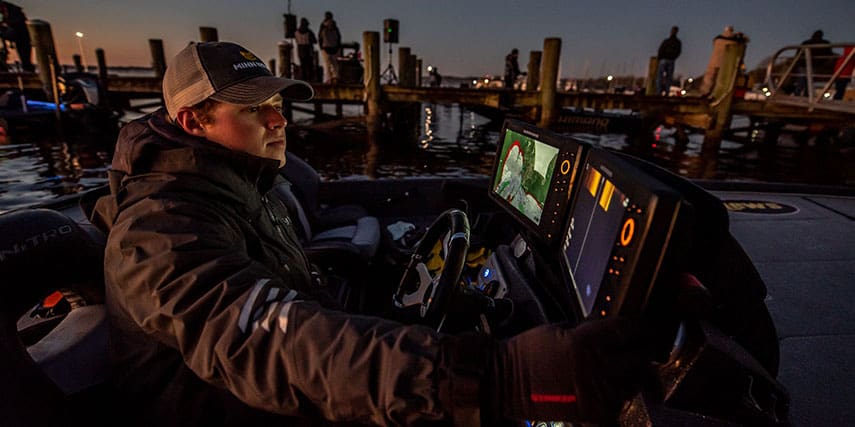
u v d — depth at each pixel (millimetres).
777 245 2477
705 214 784
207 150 944
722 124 11812
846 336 1627
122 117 14875
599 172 1016
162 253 750
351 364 633
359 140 13391
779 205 3225
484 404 601
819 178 9156
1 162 8883
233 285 731
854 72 7996
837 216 2961
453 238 1340
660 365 783
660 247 603
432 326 1195
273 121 1067
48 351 1075
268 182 1181
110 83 12664
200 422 929
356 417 658
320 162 10516
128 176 917
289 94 1228
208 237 799
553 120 12227
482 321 1129
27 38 13398
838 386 1368
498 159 1948
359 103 14109
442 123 20297
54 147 10500
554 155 1376
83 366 1053
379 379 627
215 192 914
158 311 736
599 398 569
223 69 971
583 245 1020
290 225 1365
